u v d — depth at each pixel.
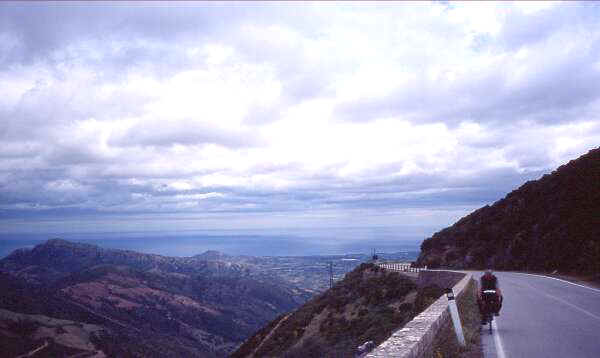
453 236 55.12
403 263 62.06
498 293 12.87
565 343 10.70
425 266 50.91
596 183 37.88
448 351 9.65
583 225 35.22
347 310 41.25
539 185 48.22
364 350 11.84
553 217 40.22
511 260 41.25
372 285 43.97
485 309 12.79
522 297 19.97
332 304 45.56
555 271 34.03
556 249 36.25
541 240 39.28
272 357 38.62
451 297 11.09
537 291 22.20
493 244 46.12
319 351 29.09
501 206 51.72
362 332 29.00
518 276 32.12
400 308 30.56
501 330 12.59
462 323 12.90
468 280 22.69
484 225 50.84
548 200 43.81
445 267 49.09
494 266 43.06
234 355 59.12
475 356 9.70
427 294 30.55
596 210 35.28
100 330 165.00
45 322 153.62
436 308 11.68
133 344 163.88
